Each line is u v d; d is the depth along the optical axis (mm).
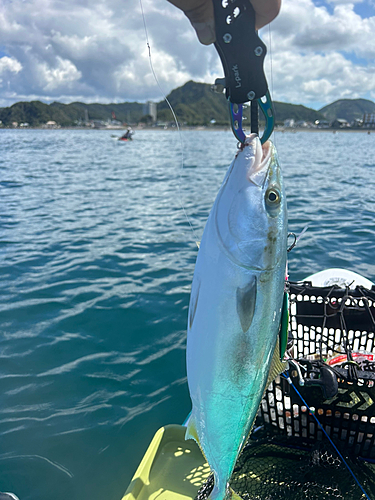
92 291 5801
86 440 3133
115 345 4445
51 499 2637
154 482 2318
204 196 13750
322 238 8305
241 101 1474
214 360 1486
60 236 8680
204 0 1380
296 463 2311
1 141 56281
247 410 1592
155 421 3332
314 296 3162
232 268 1430
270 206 1443
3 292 5777
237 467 2295
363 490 2059
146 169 22203
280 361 1705
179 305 5363
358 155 31734
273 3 1376
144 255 7457
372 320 2947
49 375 3926
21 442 3107
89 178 18141
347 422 2277
